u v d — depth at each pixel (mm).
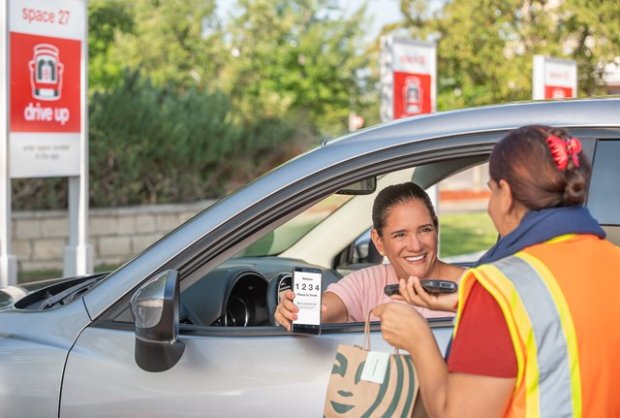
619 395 1956
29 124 8141
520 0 17359
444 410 1942
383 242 3070
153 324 2459
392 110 11875
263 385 2568
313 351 2596
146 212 13117
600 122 2641
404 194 3029
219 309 3242
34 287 3527
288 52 30438
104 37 24531
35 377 2664
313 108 30625
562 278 1917
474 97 21375
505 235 2041
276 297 3234
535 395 1888
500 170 2006
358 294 3150
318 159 2709
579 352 1893
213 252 2656
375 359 2254
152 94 14562
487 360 1884
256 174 16219
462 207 18703
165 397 2584
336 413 2244
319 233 4090
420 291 2342
